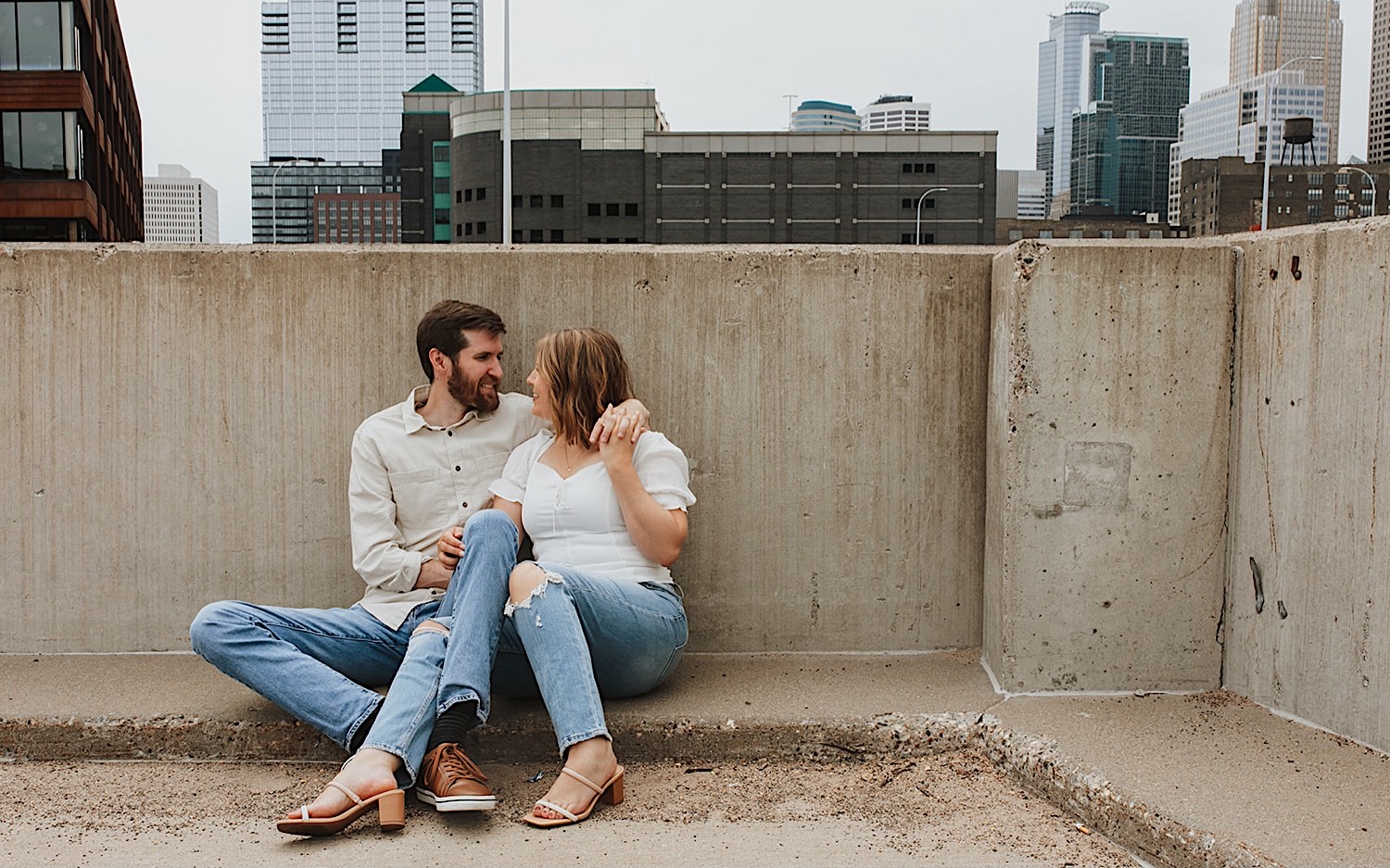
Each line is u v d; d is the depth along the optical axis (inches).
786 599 146.0
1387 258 109.3
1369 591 113.2
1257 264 125.3
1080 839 104.7
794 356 143.0
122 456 143.9
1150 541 130.2
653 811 110.0
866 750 123.4
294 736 122.3
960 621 146.6
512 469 131.5
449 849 100.3
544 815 105.6
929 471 144.4
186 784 117.3
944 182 3253.0
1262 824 97.1
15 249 141.5
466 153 3331.7
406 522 132.3
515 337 143.0
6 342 142.4
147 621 146.0
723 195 3255.4
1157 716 123.8
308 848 100.6
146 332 142.6
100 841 102.4
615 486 122.6
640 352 143.1
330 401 143.3
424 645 111.1
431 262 142.2
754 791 115.3
